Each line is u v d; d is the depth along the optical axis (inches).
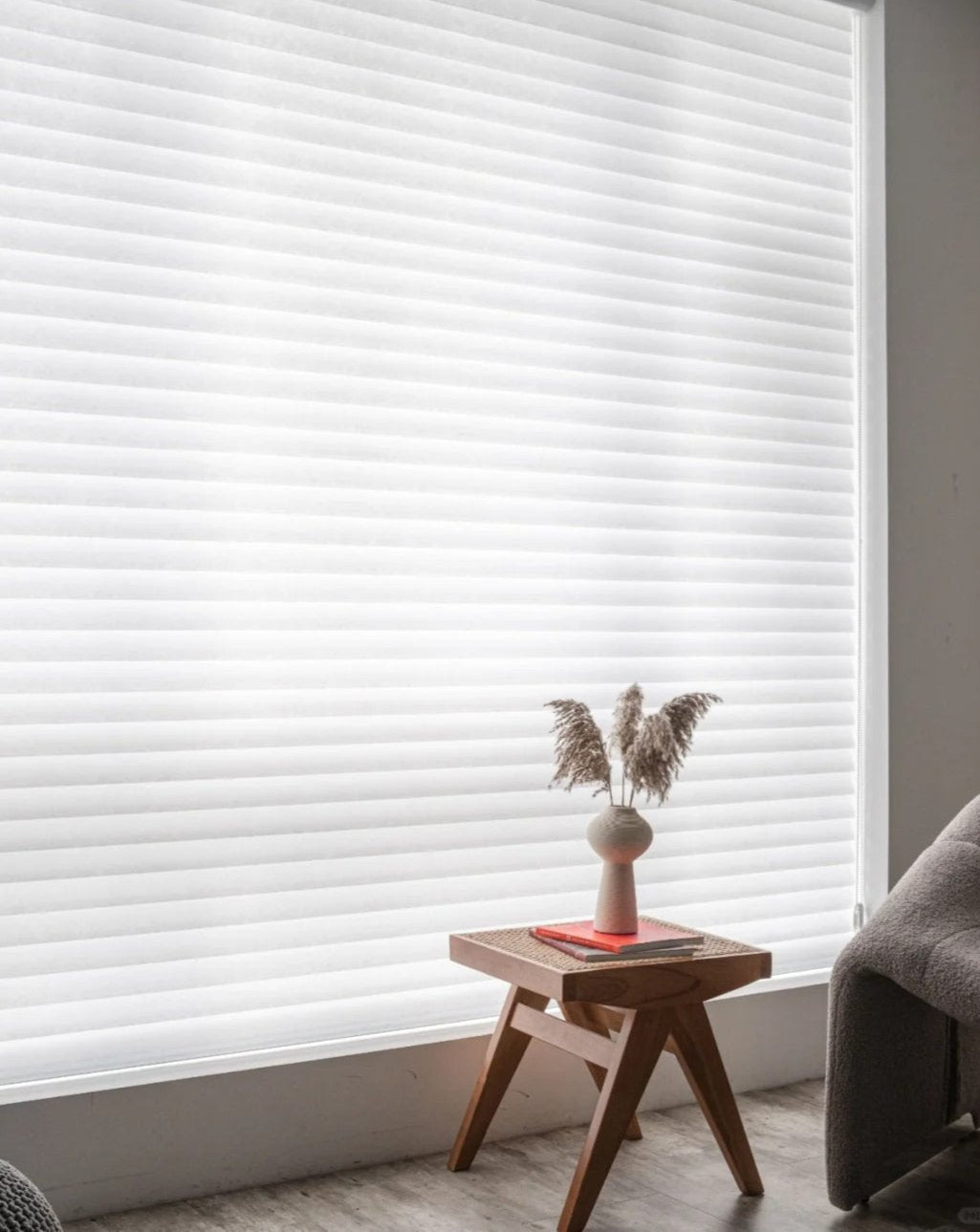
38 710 96.7
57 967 96.8
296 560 106.2
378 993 108.9
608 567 120.5
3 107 96.6
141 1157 97.3
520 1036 105.0
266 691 104.8
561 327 118.6
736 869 126.6
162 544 101.3
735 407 128.4
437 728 111.6
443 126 113.4
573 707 103.2
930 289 137.4
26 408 96.9
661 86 125.0
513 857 114.8
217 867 102.4
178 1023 101.4
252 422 104.7
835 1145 96.7
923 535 136.1
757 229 130.4
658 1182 102.3
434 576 112.1
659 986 95.4
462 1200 98.3
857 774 135.0
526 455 116.6
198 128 103.0
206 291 103.1
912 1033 100.9
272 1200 98.4
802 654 131.6
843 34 136.8
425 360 112.1
